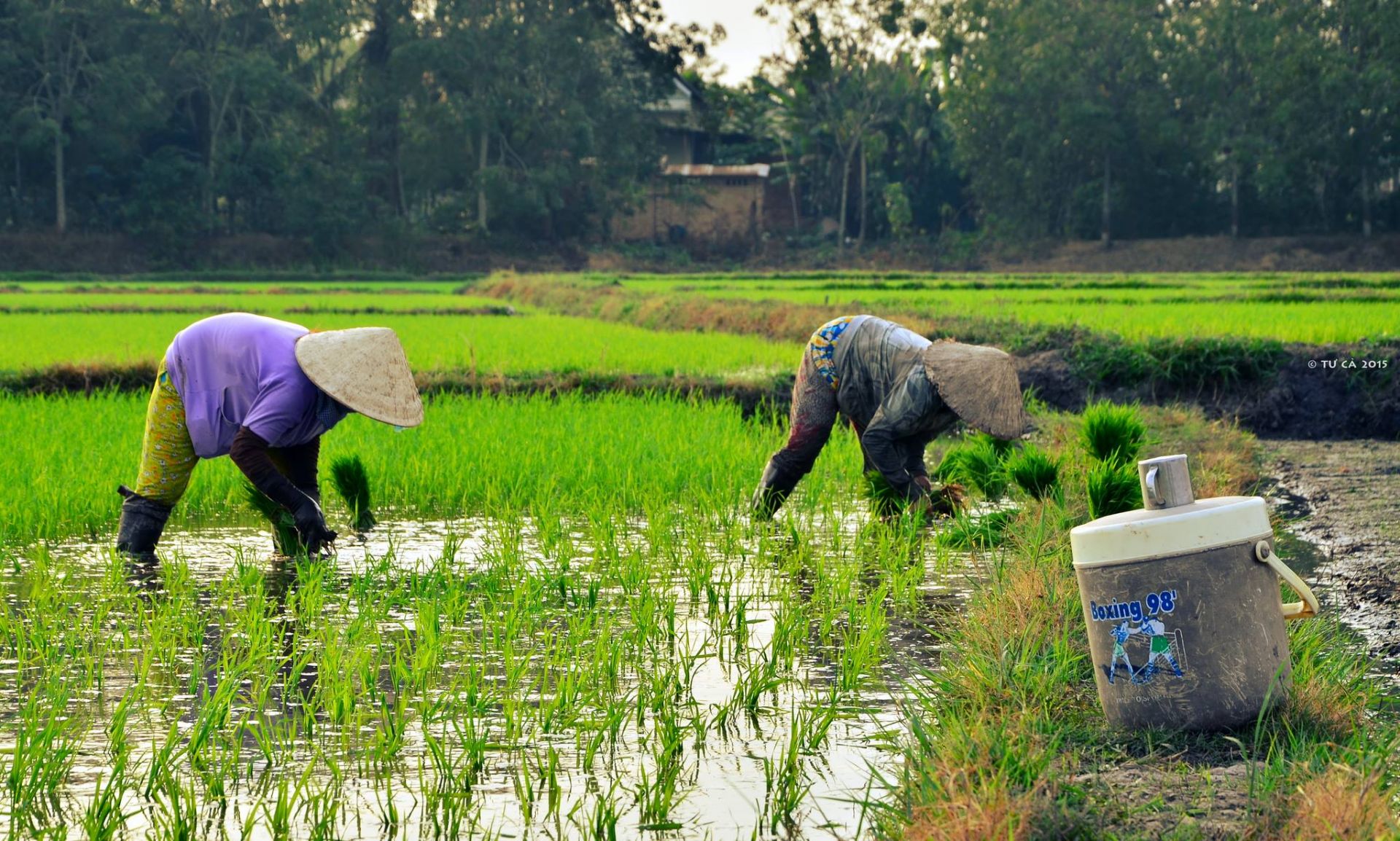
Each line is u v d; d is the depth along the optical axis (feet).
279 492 20.85
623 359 49.57
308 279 182.80
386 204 202.59
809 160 218.38
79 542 24.04
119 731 13.79
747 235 214.48
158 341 58.59
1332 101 168.76
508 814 12.16
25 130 177.78
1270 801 10.51
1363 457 36.76
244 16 193.16
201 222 188.44
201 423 21.39
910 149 217.15
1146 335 48.57
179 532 25.21
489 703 15.20
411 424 21.22
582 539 24.23
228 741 14.10
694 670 16.70
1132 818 10.69
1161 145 185.98
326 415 21.50
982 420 23.34
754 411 43.50
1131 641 12.56
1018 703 13.70
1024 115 187.93
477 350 54.03
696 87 230.89
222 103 191.01
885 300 84.17
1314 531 25.00
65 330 67.72
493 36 192.85
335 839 11.56
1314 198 189.88
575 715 14.67
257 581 20.74
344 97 203.31
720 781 13.03
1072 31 184.55
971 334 52.37
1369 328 51.60
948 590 20.56
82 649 17.35
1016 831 10.15
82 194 191.72
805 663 17.03
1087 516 22.68
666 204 217.15
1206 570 12.28
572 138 193.26
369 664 16.25
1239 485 29.14
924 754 12.31
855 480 30.01
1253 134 178.70
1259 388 44.96
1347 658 15.24
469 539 24.54
